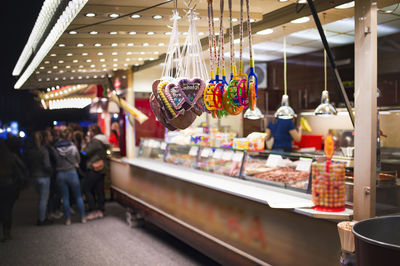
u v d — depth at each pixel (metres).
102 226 6.06
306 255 2.86
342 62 6.77
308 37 5.77
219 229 3.92
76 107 10.35
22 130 13.66
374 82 2.37
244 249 3.55
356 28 2.44
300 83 7.68
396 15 3.58
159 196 5.32
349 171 3.28
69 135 6.25
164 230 5.52
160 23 3.47
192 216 4.44
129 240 5.27
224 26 3.59
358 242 1.60
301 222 2.89
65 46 4.27
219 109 2.27
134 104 7.24
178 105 2.24
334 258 2.62
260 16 3.34
